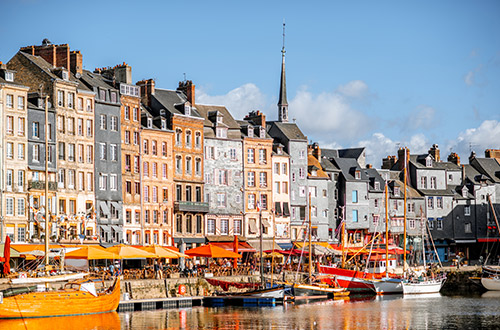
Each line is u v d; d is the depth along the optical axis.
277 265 116.62
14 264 93.38
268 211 128.75
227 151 124.56
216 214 122.12
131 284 88.69
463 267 135.62
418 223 154.12
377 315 83.44
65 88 102.62
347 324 76.88
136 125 111.75
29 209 96.88
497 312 86.94
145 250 89.81
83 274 76.44
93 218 104.25
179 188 117.69
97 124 106.44
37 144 99.06
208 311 84.69
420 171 157.12
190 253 96.62
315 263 119.12
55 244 96.50
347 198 142.75
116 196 108.12
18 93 97.38
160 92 120.56
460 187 160.88
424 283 111.00
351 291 107.62
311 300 98.31
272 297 90.62
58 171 101.25
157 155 114.50
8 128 96.25
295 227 133.25
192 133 119.88
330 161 145.25
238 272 106.19
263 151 129.50
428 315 84.00
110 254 84.00
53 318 71.88
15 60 103.56
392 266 133.75
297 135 136.12
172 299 87.94
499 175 167.25
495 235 162.12
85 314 74.19
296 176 134.12
